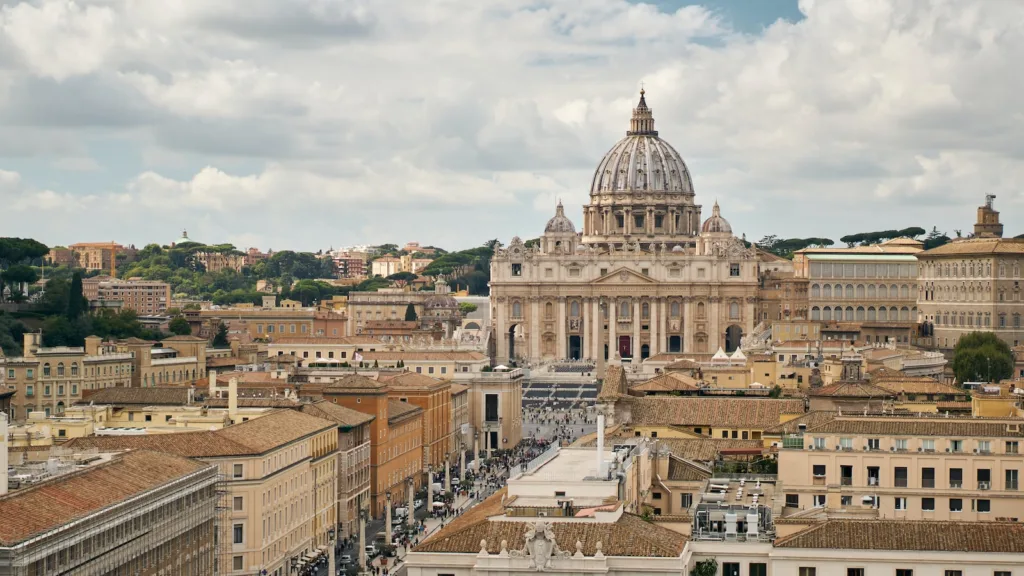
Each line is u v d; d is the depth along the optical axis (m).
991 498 165.38
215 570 191.38
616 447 168.38
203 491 181.50
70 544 141.88
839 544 129.62
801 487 167.88
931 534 130.00
